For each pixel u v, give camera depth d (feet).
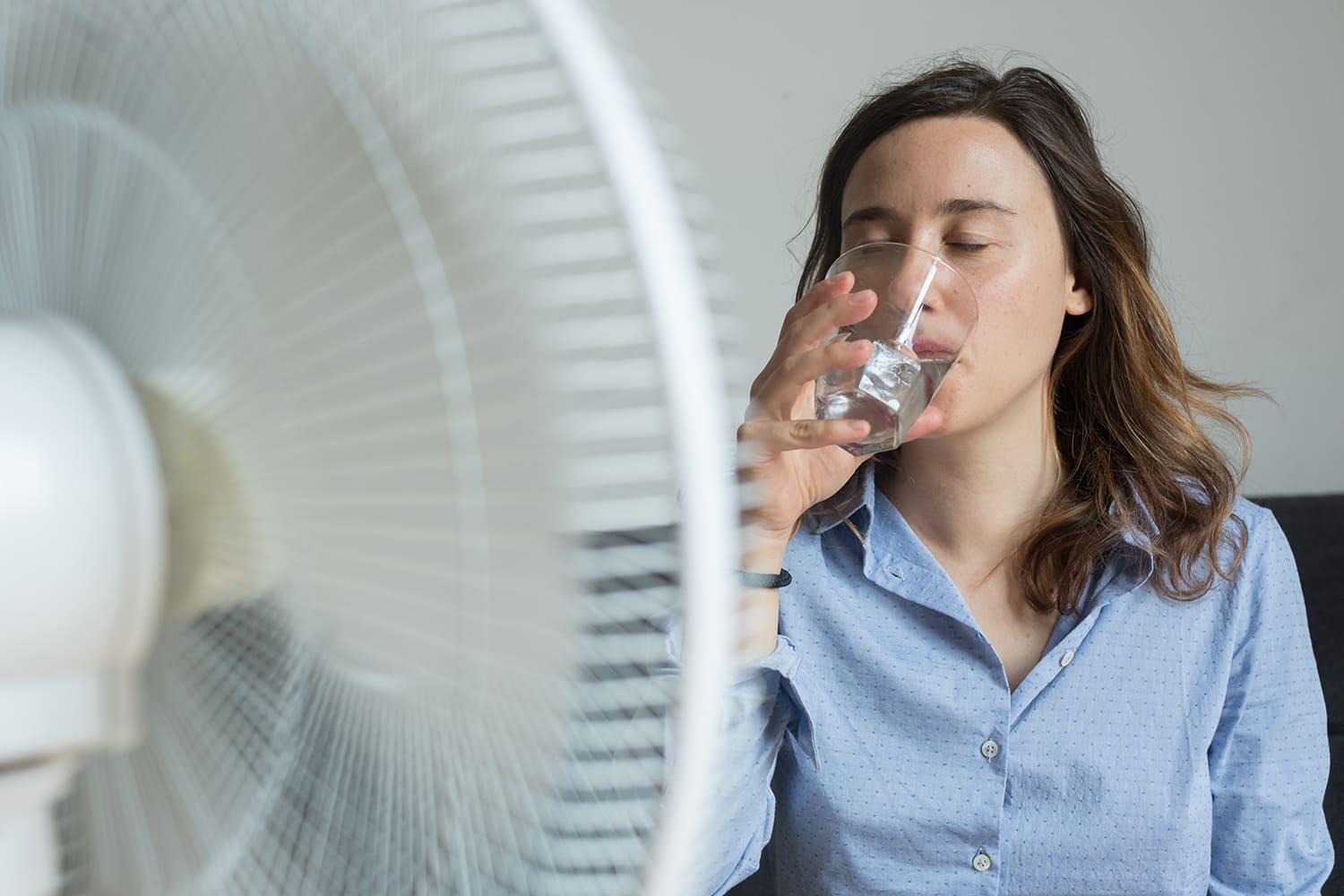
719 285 1.00
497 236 1.01
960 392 3.29
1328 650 5.57
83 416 1.31
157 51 1.29
